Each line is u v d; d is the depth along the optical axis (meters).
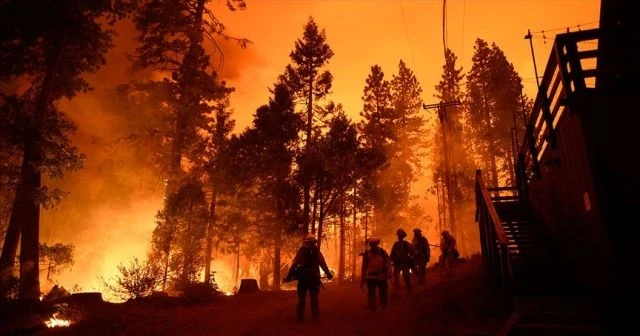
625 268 6.96
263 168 27.70
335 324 9.45
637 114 7.42
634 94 7.51
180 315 11.30
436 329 8.41
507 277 8.78
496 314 8.82
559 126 9.48
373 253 10.77
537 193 13.20
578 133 8.01
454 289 11.26
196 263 17.75
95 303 12.61
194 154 25.94
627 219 7.11
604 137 7.50
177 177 22.05
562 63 8.11
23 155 15.35
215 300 13.52
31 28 14.39
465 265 16.52
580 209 8.61
